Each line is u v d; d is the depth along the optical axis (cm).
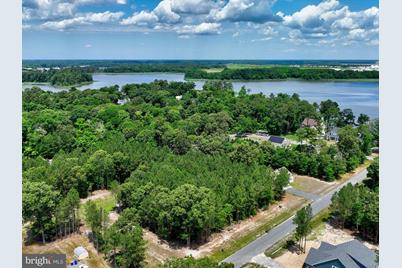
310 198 10594
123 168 11181
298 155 12581
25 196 7556
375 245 7988
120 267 6956
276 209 9862
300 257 7531
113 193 9919
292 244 8056
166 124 15538
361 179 12106
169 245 8031
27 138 13650
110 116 17738
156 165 10431
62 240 8169
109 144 12669
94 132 15488
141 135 14150
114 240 6969
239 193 8938
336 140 17288
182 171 10131
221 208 8362
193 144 13575
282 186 10344
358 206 8400
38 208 7662
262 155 12500
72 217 8444
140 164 11125
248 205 9244
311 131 14638
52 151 13412
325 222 9125
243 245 8031
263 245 8019
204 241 8200
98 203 10144
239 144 12500
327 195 10806
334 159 12500
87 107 19638
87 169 10600
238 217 9088
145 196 8712
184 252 7744
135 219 8400
